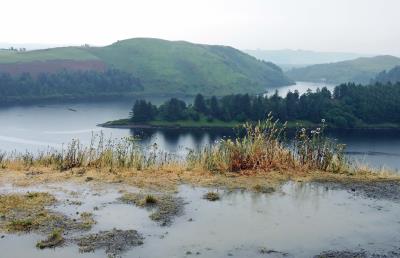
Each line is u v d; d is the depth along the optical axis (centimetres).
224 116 14988
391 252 709
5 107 18500
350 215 890
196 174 1208
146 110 14675
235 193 1034
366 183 1152
